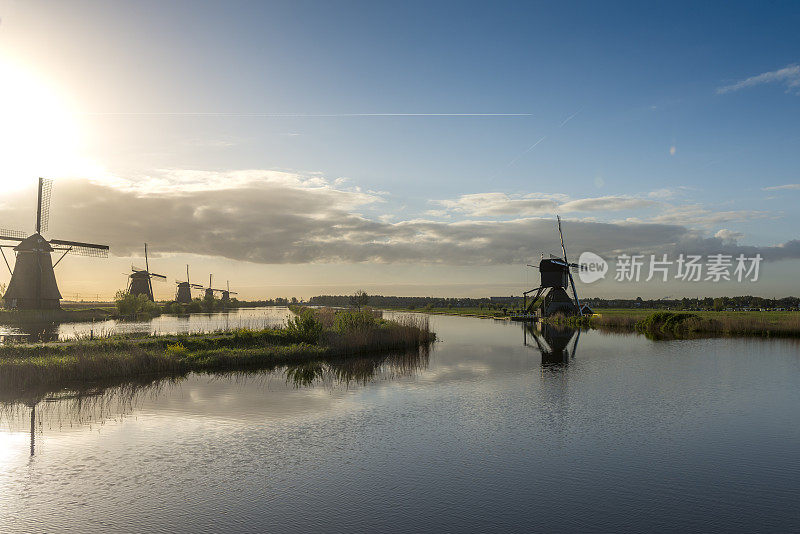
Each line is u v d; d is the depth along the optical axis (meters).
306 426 15.52
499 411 17.38
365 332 35.53
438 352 33.97
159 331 41.34
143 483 11.14
